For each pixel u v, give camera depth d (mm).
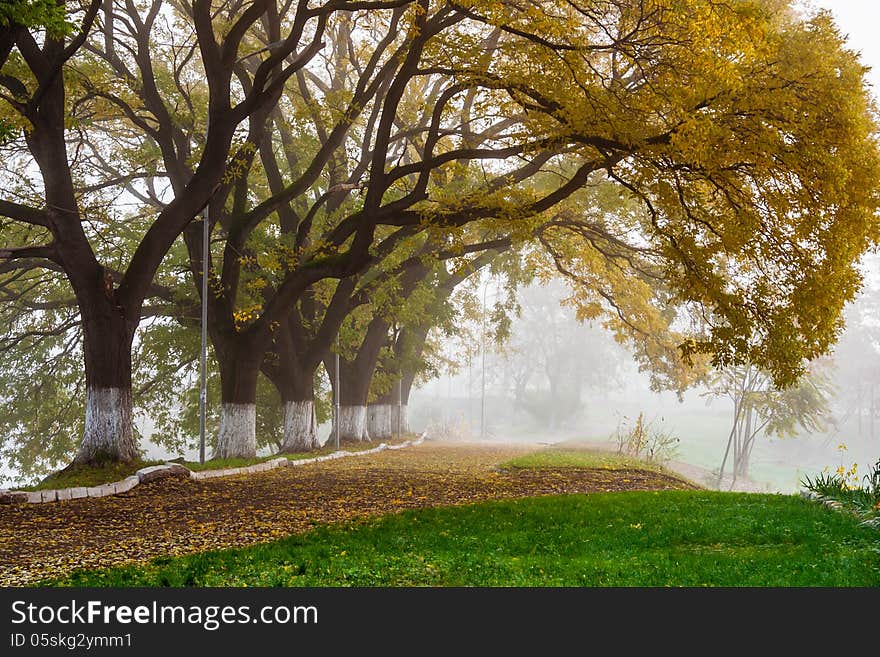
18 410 40719
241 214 28234
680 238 19156
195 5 22766
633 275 39344
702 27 16703
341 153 34281
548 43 18859
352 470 26000
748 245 18625
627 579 9375
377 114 32656
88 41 29984
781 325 18016
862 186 17766
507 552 11469
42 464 41781
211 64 22906
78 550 12516
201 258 28938
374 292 31922
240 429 28234
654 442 37844
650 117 19578
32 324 41125
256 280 28719
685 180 19438
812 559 10094
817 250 18297
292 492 19656
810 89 17969
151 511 16578
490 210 21188
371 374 41438
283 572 10078
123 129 34469
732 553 10789
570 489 20578
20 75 21969
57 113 21594
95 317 22375
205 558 11320
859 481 15984
